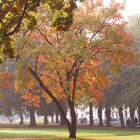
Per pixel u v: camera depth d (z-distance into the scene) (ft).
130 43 150.92
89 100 174.29
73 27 142.92
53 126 301.84
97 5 153.07
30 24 81.71
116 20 151.12
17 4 76.79
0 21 76.48
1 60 83.05
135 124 287.89
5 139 151.64
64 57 136.56
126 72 230.68
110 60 152.97
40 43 153.69
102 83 162.30
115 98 244.42
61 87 158.92
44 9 145.48
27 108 306.55
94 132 207.62
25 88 149.89
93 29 148.87
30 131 221.46
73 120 157.38
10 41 78.38
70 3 78.38
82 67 152.15
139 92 219.00
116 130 234.79
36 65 147.84
